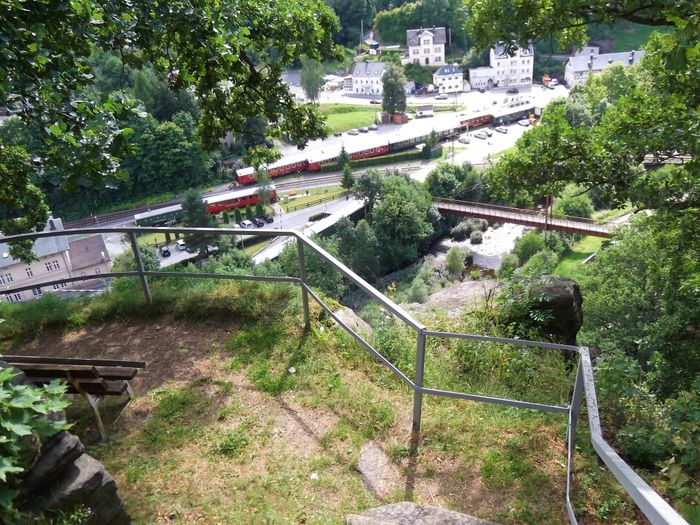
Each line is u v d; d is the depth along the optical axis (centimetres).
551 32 1043
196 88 1130
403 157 7412
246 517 392
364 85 10325
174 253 4412
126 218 6262
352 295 3253
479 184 5756
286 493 415
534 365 582
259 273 808
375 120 8988
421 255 5181
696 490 389
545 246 4412
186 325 649
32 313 687
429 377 551
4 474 267
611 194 1102
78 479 332
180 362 585
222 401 522
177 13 778
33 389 318
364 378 550
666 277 1675
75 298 721
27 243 1662
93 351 620
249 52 1195
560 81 10675
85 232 632
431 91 10719
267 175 6188
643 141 1036
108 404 521
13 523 295
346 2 12656
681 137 995
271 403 516
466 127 8444
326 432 477
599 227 4331
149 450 467
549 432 464
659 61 1005
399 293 4222
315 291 681
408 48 11575
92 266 3572
